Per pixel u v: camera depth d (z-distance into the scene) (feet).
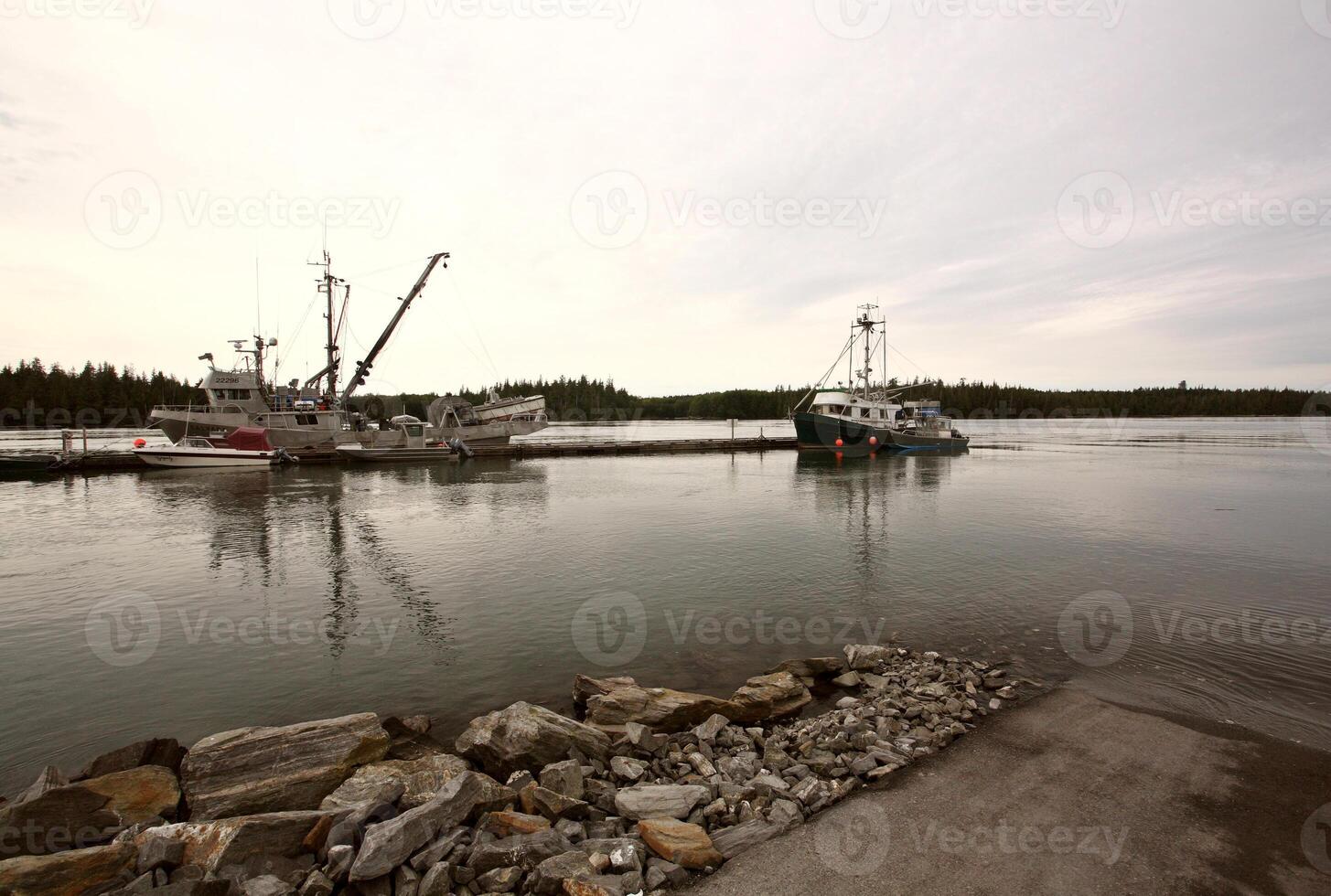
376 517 75.77
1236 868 14.78
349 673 29.84
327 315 165.17
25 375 331.57
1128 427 449.48
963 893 14.05
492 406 189.47
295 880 15.30
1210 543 59.93
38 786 18.31
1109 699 25.85
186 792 18.83
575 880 14.42
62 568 49.83
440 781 19.24
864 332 185.47
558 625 36.58
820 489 104.94
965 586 44.68
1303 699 25.80
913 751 21.50
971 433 352.69
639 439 255.50
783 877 14.76
